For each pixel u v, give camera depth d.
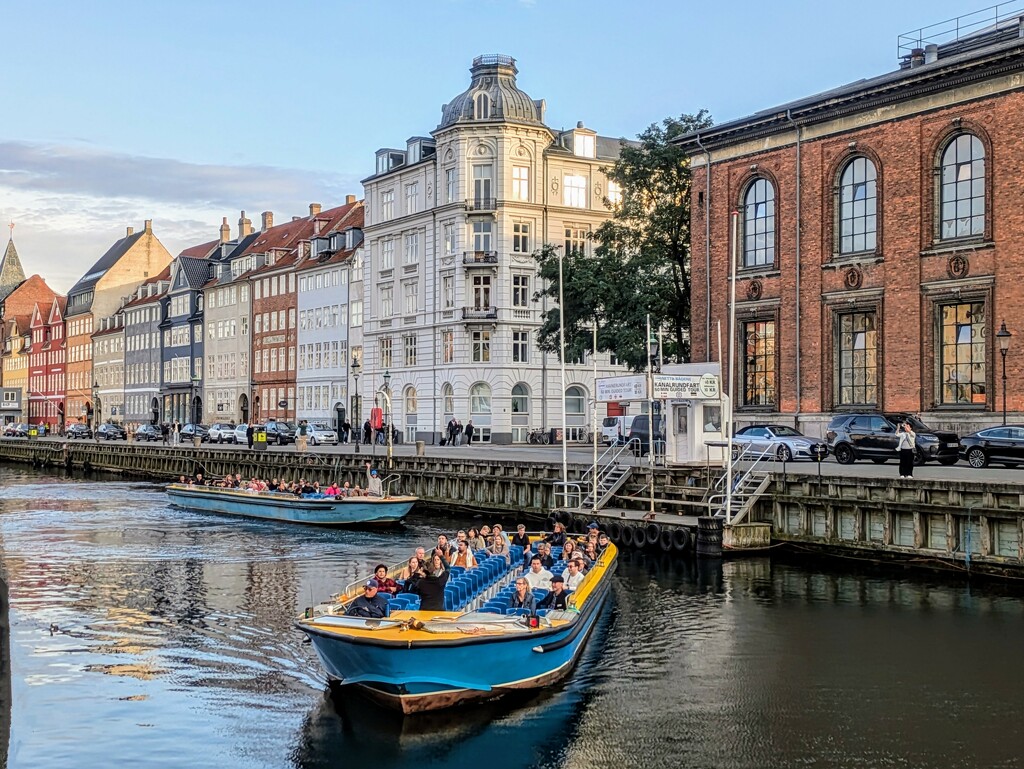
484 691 18.47
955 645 22.50
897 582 28.77
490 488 47.75
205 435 93.31
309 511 45.47
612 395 37.94
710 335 52.94
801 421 48.41
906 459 31.78
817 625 24.44
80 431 112.88
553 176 79.25
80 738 17.25
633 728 17.56
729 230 52.09
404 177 84.25
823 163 47.88
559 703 18.81
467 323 76.81
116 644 23.25
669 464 39.50
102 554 37.03
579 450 63.75
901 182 44.66
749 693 19.39
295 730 17.58
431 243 80.44
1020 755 16.30
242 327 109.00
